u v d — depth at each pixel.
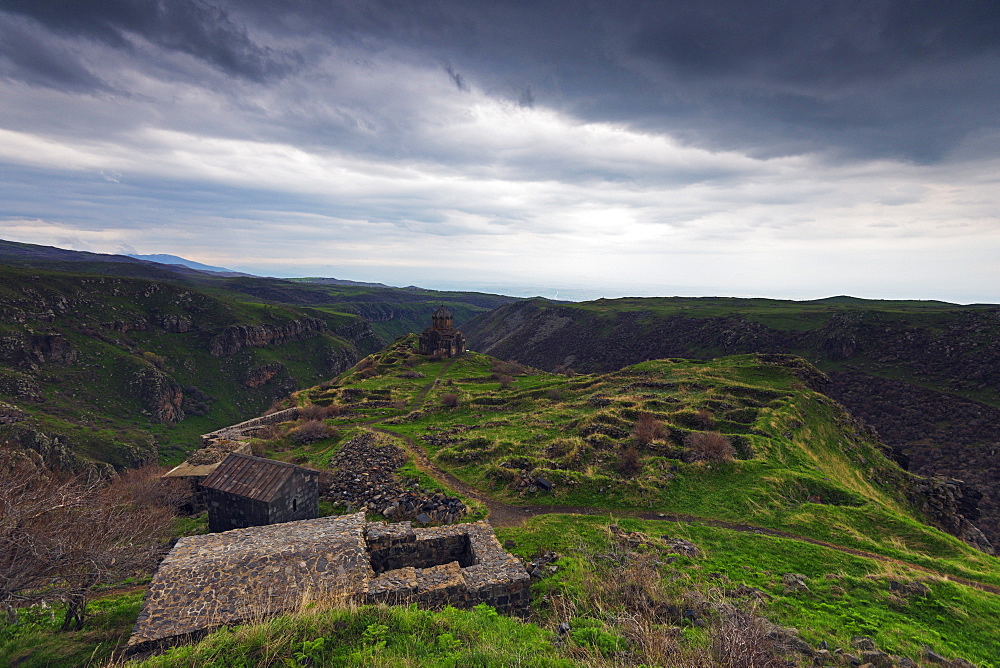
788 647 11.66
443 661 8.02
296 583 11.80
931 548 21.75
